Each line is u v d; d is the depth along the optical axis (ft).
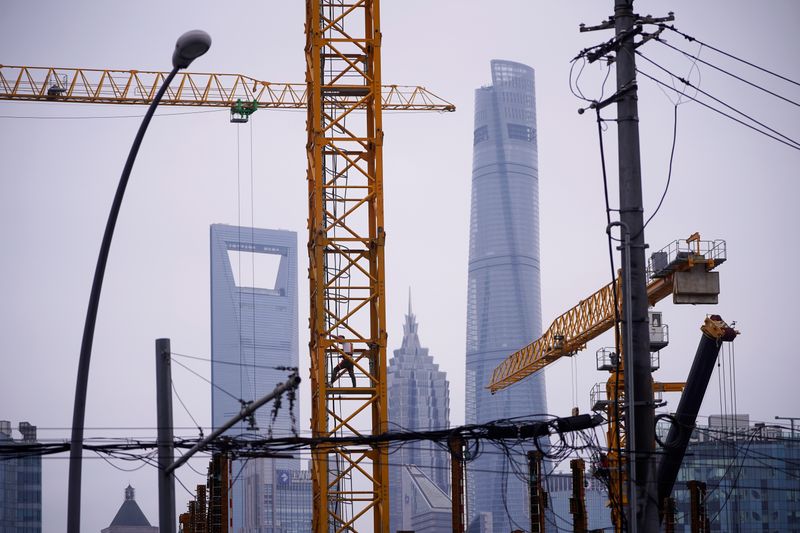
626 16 133.59
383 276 259.80
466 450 166.71
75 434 130.41
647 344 128.06
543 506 219.82
